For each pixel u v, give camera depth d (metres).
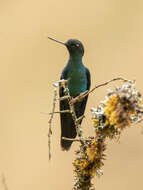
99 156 7.14
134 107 6.26
